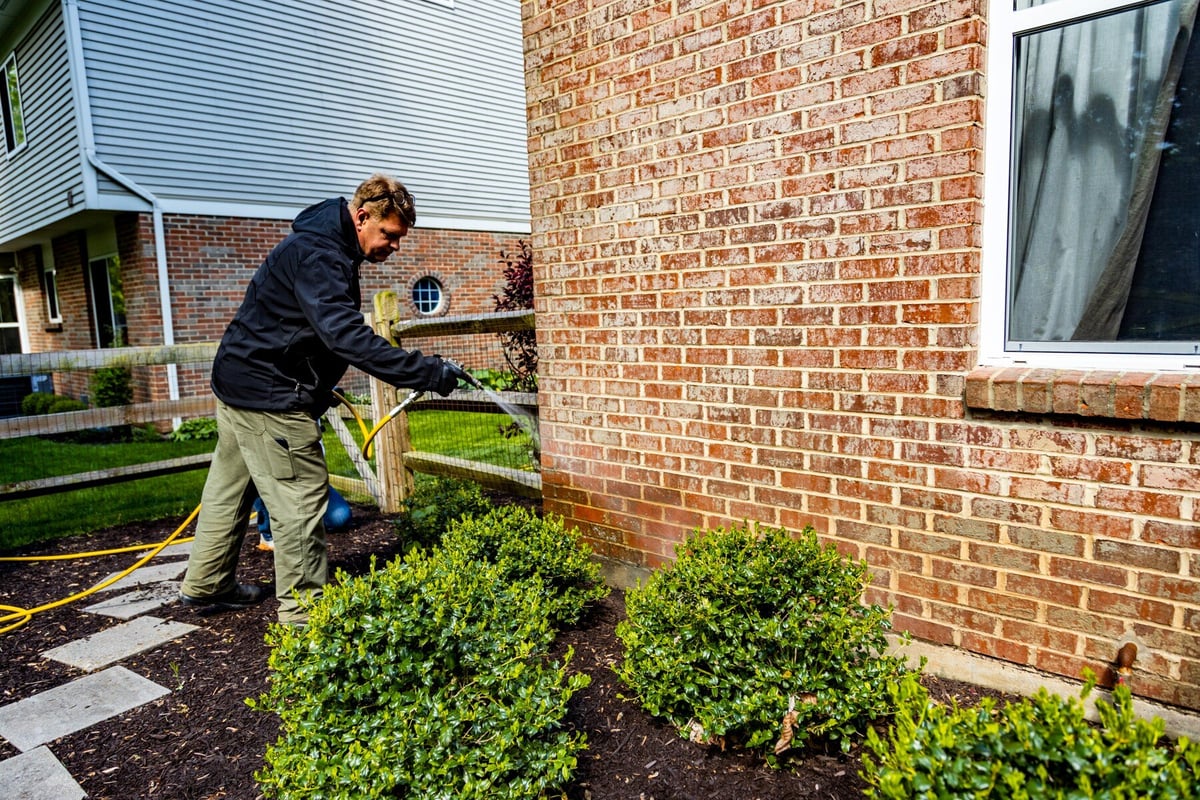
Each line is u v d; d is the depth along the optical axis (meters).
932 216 2.38
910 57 2.38
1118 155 2.24
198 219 9.87
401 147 12.27
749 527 3.00
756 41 2.76
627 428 3.42
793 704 2.10
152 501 6.04
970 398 2.34
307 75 10.94
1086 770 1.23
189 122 9.73
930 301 2.42
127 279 9.84
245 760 2.35
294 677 1.94
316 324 2.79
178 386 9.73
